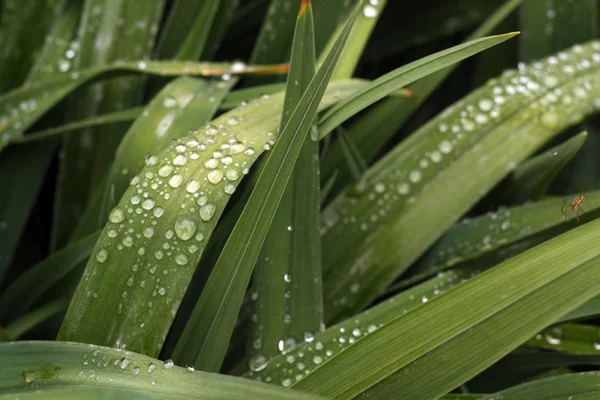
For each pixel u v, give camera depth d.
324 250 0.31
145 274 0.26
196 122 0.31
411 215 0.31
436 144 0.32
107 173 0.33
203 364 0.27
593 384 0.27
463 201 0.31
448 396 0.29
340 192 0.33
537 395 0.27
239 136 0.28
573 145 0.32
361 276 0.31
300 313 0.28
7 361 0.25
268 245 0.28
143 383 0.25
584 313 0.29
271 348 0.28
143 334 0.26
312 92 0.26
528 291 0.27
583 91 0.33
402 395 0.27
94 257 0.27
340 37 0.26
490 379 0.32
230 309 0.27
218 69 0.32
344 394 0.26
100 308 0.26
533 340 0.30
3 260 0.33
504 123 0.32
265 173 0.26
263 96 0.30
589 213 0.30
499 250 0.31
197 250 0.27
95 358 0.25
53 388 0.25
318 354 0.28
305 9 0.27
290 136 0.26
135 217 0.27
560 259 0.27
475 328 0.27
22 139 0.33
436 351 0.27
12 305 0.32
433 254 0.32
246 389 0.24
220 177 0.27
